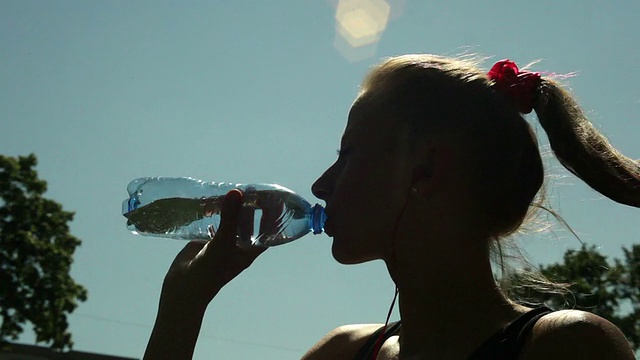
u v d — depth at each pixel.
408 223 1.68
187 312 1.79
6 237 21.05
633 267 8.23
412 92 1.73
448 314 1.63
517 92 1.75
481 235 1.66
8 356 26.05
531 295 1.89
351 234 1.72
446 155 1.67
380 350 1.79
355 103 1.80
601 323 1.46
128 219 2.40
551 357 1.43
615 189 1.66
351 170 1.74
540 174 1.75
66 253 21.73
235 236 1.83
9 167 21.55
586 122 1.72
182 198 2.32
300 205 2.17
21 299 20.88
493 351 1.50
